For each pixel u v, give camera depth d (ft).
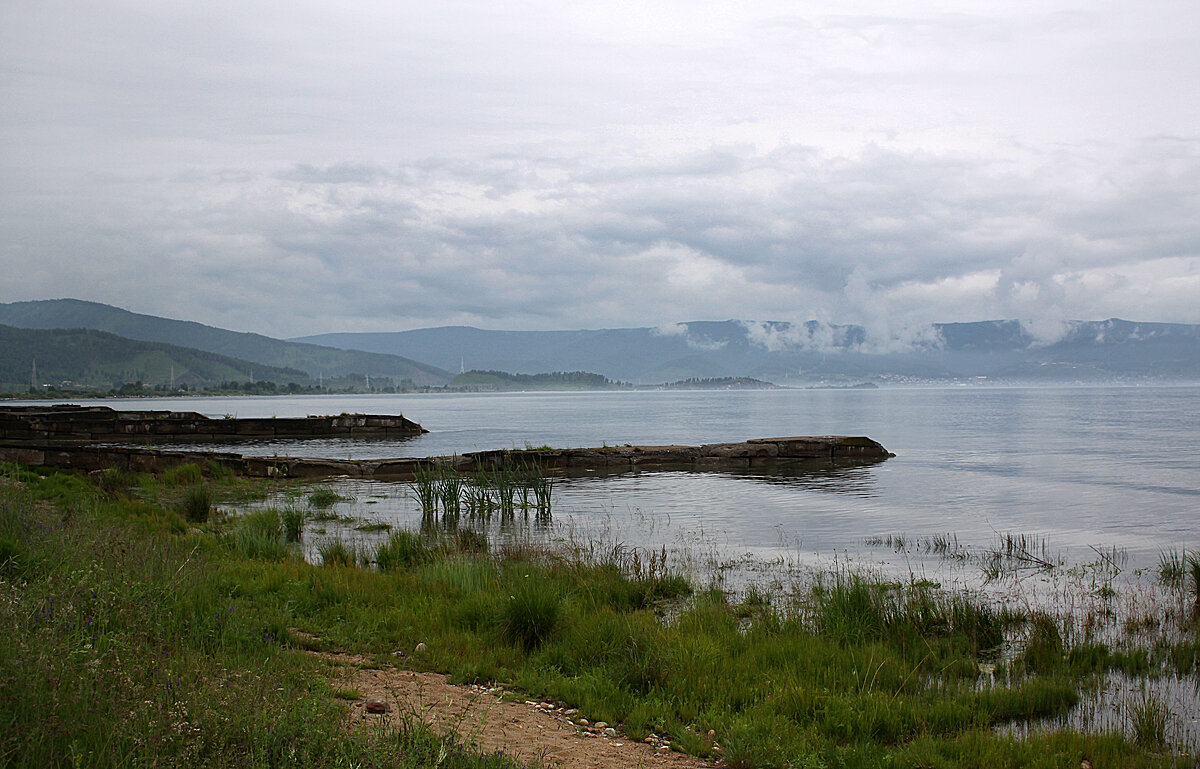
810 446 123.65
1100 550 54.65
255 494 81.20
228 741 15.76
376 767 15.74
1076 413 350.23
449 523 65.87
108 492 68.44
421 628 30.40
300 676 21.47
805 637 31.76
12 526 33.99
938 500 80.07
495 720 21.75
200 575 31.58
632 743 21.27
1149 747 22.66
